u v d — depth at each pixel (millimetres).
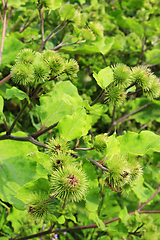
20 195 528
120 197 984
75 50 729
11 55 734
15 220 777
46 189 528
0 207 797
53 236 848
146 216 658
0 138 598
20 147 654
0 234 799
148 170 917
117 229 637
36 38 962
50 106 625
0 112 579
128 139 572
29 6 871
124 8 1337
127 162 534
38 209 507
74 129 542
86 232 862
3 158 640
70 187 494
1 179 614
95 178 542
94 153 750
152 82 570
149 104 1031
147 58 1163
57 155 522
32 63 572
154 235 639
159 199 886
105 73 577
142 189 765
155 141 566
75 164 525
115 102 565
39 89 617
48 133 781
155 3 1252
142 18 1165
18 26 1075
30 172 634
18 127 957
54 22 987
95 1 1001
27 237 718
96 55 1106
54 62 567
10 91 590
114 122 988
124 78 553
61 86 642
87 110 577
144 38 1103
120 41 1133
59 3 671
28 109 924
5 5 677
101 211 834
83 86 1065
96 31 722
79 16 675
